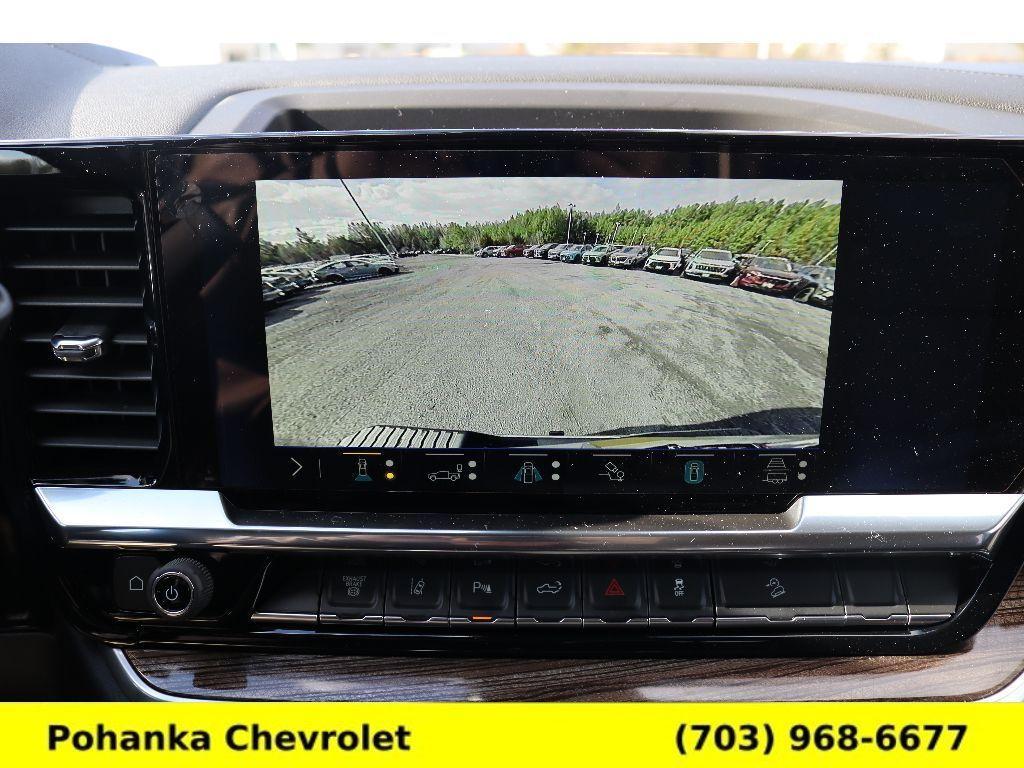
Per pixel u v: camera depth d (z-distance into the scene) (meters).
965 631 0.60
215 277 0.56
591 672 0.62
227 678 0.63
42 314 0.59
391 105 0.74
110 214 0.57
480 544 0.58
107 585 0.63
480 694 0.62
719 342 0.56
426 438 0.57
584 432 0.57
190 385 0.58
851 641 0.61
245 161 0.54
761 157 0.54
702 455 0.57
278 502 0.59
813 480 0.57
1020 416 0.56
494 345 0.56
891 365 0.56
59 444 0.60
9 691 0.67
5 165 0.55
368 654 0.62
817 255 0.55
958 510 0.57
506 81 0.76
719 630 0.60
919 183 0.53
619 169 0.54
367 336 0.56
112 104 0.68
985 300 0.54
